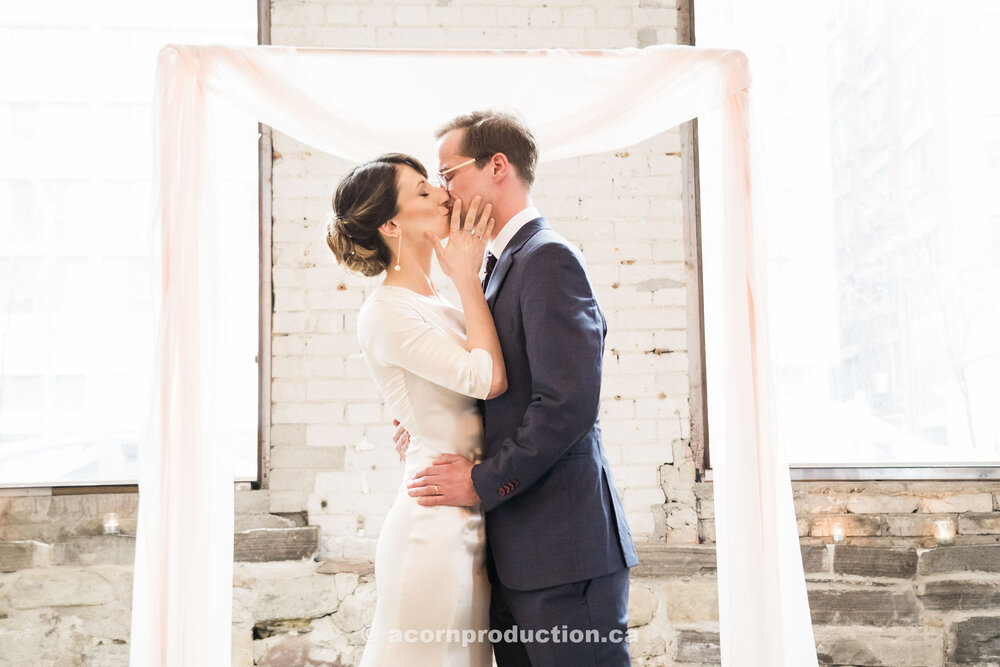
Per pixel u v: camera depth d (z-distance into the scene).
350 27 3.51
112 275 3.48
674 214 3.52
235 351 3.42
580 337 2.00
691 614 3.34
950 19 3.66
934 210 3.64
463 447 2.13
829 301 3.61
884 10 3.68
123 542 3.29
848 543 3.43
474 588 2.07
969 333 3.60
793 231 3.63
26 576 3.24
